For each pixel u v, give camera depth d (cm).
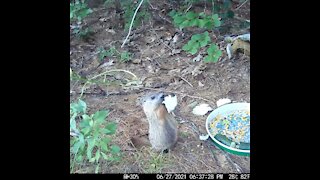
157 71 159
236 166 117
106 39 179
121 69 162
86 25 186
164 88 150
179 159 120
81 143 111
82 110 114
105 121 134
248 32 175
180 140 125
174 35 178
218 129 128
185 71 158
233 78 152
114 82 154
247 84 149
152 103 116
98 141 113
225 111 134
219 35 175
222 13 182
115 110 140
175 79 154
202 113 136
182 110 139
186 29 180
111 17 191
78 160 118
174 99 139
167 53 169
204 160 119
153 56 168
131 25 175
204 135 127
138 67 163
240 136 124
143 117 136
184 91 148
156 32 181
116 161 120
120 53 170
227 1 185
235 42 160
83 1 194
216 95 146
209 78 153
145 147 123
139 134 129
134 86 152
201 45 139
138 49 172
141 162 119
